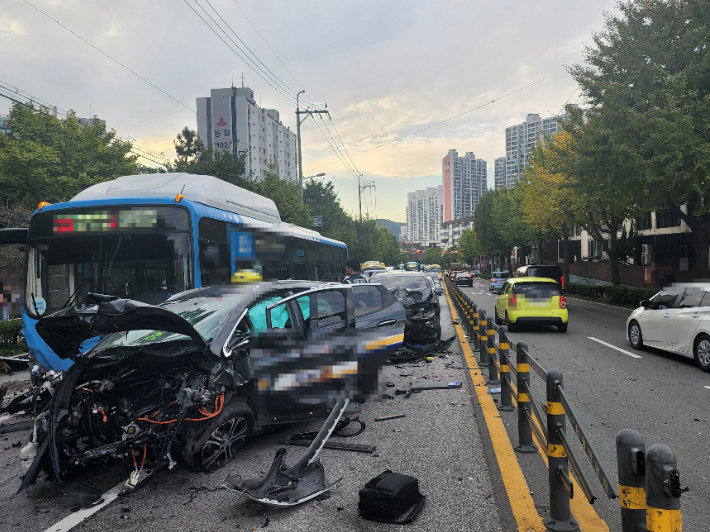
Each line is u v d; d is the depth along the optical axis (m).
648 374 8.42
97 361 4.50
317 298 5.94
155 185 8.78
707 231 17.98
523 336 13.58
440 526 3.54
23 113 18.86
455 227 162.12
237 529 3.58
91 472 4.68
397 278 13.60
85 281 7.55
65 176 18.94
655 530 2.01
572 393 7.19
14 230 8.07
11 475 4.79
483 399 6.91
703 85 15.20
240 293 5.46
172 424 4.30
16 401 6.44
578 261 46.66
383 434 5.62
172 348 4.74
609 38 16.92
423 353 10.64
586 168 17.05
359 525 3.59
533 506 3.71
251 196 11.55
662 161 14.53
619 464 2.31
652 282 19.73
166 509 3.93
